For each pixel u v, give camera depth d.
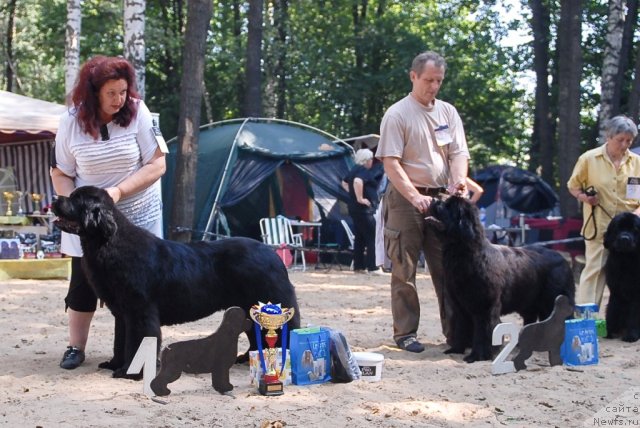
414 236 6.81
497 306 6.32
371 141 19.66
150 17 28.33
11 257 13.38
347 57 31.91
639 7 26.75
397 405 4.75
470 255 6.16
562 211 18.48
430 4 33.16
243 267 5.58
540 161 26.52
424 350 6.82
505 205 18.55
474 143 32.38
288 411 4.57
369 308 9.88
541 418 4.54
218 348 5.00
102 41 28.17
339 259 17.03
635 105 18.52
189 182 15.18
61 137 5.70
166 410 4.54
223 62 29.59
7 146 16.58
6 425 4.20
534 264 6.75
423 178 6.74
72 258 5.83
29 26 33.28
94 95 5.55
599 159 8.09
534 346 5.94
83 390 5.03
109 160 5.62
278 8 30.59
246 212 17.02
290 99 31.06
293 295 5.71
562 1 19.59
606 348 7.16
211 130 17.19
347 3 31.17
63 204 5.04
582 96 30.50
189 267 5.44
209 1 15.27
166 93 30.08
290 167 17.25
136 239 5.27
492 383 5.44
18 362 6.01
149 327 5.29
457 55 31.22
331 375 5.40
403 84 29.78
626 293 7.57
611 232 7.46
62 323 8.24
